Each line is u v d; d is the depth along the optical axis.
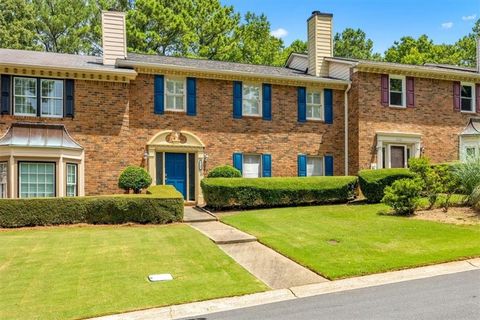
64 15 36.03
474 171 14.66
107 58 19.47
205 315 7.19
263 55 42.28
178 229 13.65
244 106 20.45
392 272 9.18
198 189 19.38
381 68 21.09
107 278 8.91
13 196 15.76
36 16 35.88
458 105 22.73
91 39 37.69
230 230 13.29
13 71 17.11
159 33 33.91
